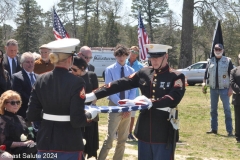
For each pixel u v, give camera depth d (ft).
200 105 45.93
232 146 23.88
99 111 11.52
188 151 22.24
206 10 90.38
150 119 12.98
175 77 12.75
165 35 120.47
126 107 11.96
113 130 17.35
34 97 11.07
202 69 79.36
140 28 41.93
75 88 10.57
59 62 10.88
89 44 178.29
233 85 24.36
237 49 152.46
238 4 92.32
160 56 12.80
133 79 13.46
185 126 30.86
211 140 25.54
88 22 178.40
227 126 27.17
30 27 172.24
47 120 10.82
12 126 14.94
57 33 30.68
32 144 14.87
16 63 20.75
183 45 92.02
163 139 12.85
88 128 16.46
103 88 13.15
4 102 15.11
